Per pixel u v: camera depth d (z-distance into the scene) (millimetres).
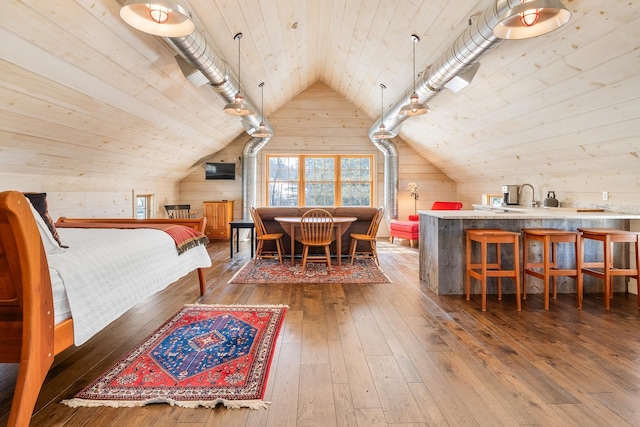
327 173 7523
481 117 4223
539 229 3219
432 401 1584
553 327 2465
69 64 2551
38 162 3531
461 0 2703
